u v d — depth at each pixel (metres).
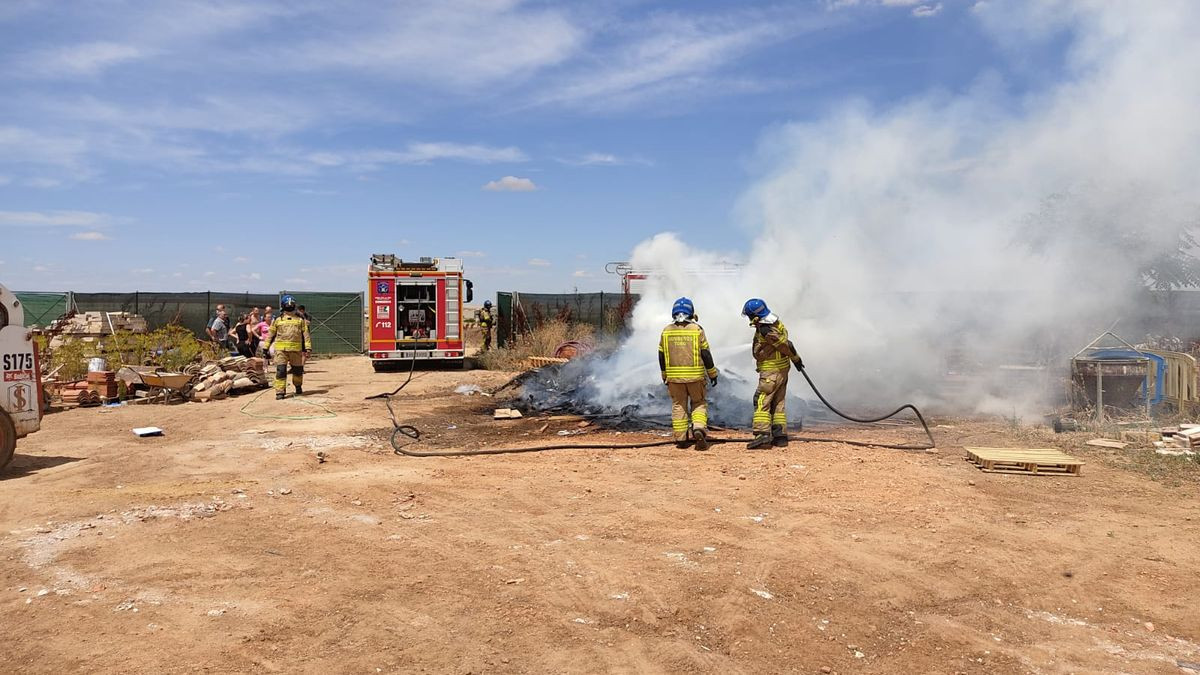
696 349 8.74
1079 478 7.34
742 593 4.57
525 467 8.04
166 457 8.81
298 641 3.91
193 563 5.05
